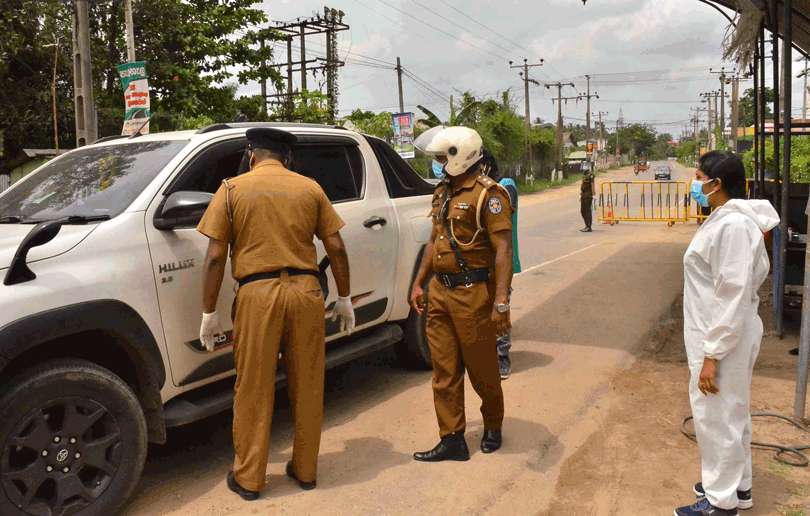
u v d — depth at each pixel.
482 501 3.38
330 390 5.13
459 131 3.58
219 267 3.26
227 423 4.52
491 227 3.57
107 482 3.09
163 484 3.62
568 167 68.44
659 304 7.69
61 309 2.91
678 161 132.25
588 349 5.97
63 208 3.59
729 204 2.85
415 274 5.14
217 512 3.29
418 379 5.31
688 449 3.93
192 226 3.54
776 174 6.89
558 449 3.97
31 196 3.83
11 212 3.72
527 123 50.84
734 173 2.89
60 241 3.08
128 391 3.15
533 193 43.78
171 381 3.44
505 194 3.60
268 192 3.33
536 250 13.01
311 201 3.43
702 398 2.97
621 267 10.38
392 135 28.08
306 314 3.36
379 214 4.82
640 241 14.11
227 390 3.75
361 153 4.92
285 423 4.48
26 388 2.79
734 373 2.90
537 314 7.35
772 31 6.80
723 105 54.47
